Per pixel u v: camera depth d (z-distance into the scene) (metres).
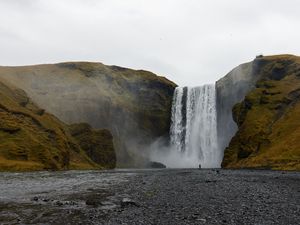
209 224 20.00
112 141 153.75
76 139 143.75
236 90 163.38
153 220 21.17
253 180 48.91
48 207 26.70
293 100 120.06
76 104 168.62
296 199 29.36
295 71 138.50
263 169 86.00
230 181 47.19
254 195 31.89
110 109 174.38
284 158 87.62
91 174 73.62
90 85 178.25
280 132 105.75
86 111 168.62
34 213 24.27
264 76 150.12
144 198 30.86
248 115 125.00
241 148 113.06
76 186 43.62
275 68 147.62
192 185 41.91
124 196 32.59
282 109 119.62
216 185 41.50
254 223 20.17
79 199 31.06
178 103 184.00
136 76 191.88
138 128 179.25
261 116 119.62
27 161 96.81
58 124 130.38
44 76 177.50
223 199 29.53
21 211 25.06
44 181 52.34
